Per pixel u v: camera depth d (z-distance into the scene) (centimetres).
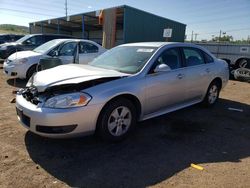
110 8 1695
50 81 382
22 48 1287
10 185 293
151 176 319
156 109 471
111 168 335
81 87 377
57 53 880
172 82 486
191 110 608
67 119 352
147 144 411
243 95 820
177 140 431
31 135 425
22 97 406
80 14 1995
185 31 2173
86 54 921
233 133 473
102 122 386
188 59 546
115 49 548
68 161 350
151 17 1808
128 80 416
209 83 600
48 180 305
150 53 477
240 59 1323
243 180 315
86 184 300
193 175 324
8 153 364
